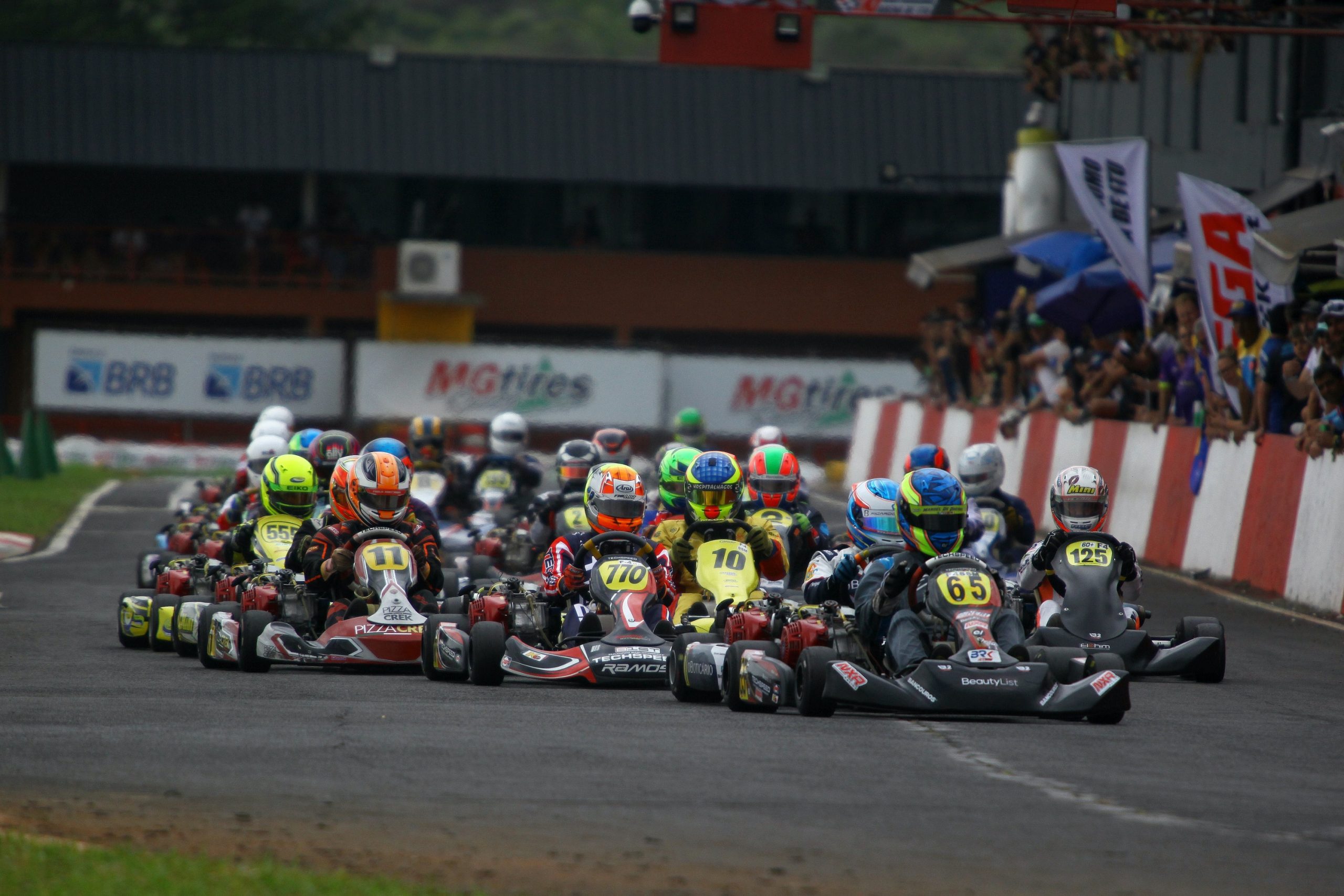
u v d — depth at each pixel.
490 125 170.62
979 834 23.08
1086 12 69.56
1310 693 40.72
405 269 163.38
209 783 26.14
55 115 166.62
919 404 114.38
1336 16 86.75
